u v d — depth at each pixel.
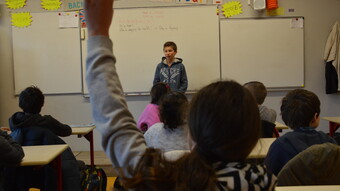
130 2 4.48
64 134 2.68
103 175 2.79
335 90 4.46
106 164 4.03
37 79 4.56
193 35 4.50
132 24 4.50
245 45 4.52
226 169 0.52
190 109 0.56
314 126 1.63
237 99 0.52
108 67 0.60
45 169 2.18
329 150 1.20
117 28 4.51
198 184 0.49
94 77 0.59
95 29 0.61
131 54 4.52
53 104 4.59
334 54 4.44
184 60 4.52
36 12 4.52
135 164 0.54
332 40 4.47
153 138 1.74
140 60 4.53
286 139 1.58
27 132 2.32
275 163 1.59
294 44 4.53
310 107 1.56
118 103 0.59
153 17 4.49
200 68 4.52
